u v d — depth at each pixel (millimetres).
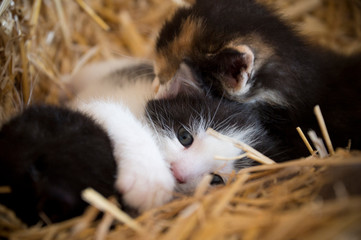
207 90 298
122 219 219
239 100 292
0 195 224
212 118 285
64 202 224
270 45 290
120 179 240
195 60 299
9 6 307
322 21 435
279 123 297
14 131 231
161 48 319
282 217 207
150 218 227
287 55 294
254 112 294
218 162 274
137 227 219
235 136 283
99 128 248
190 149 277
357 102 299
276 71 290
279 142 293
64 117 243
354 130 294
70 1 405
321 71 306
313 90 298
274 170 254
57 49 384
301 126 296
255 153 268
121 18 435
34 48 344
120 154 248
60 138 232
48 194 222
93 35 422
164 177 250
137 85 343
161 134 282
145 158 249
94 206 224
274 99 293
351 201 203
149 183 245
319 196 225
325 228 199
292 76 293
